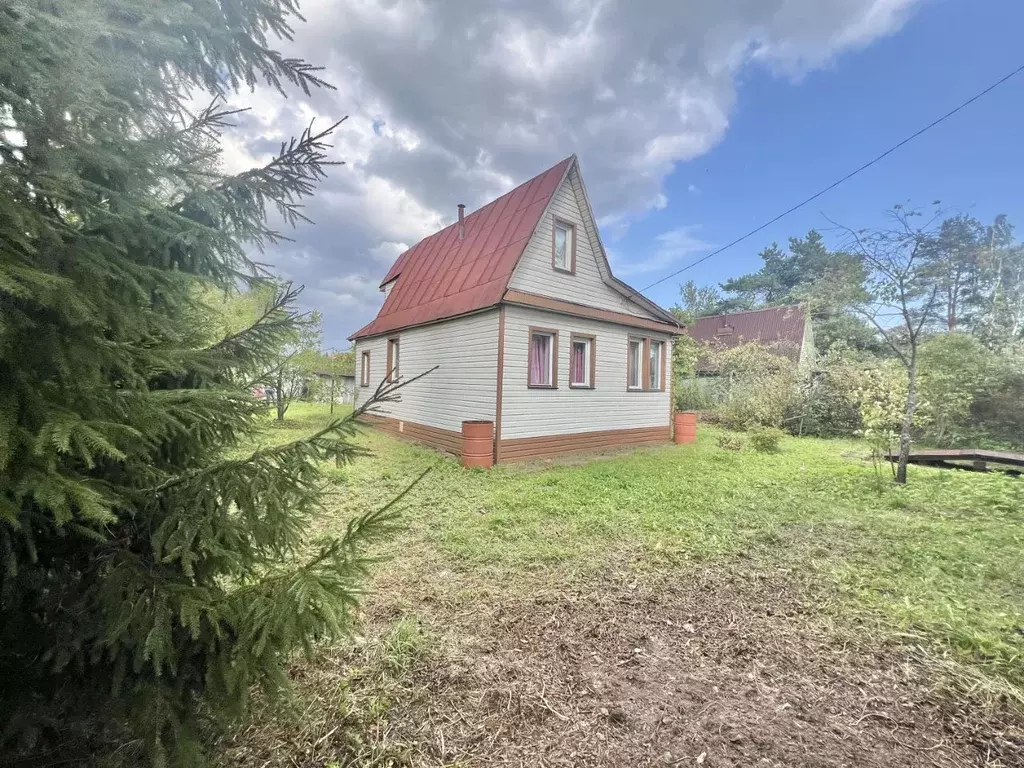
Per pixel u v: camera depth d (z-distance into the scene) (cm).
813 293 818
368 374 1470
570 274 1013
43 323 122
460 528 483
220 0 169
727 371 1800
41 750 152
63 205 136
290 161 182
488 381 895
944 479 740
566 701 225
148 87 154
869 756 191
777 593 343
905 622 297
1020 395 1209
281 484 159
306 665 248
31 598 142
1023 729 207
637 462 908
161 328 154
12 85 112
